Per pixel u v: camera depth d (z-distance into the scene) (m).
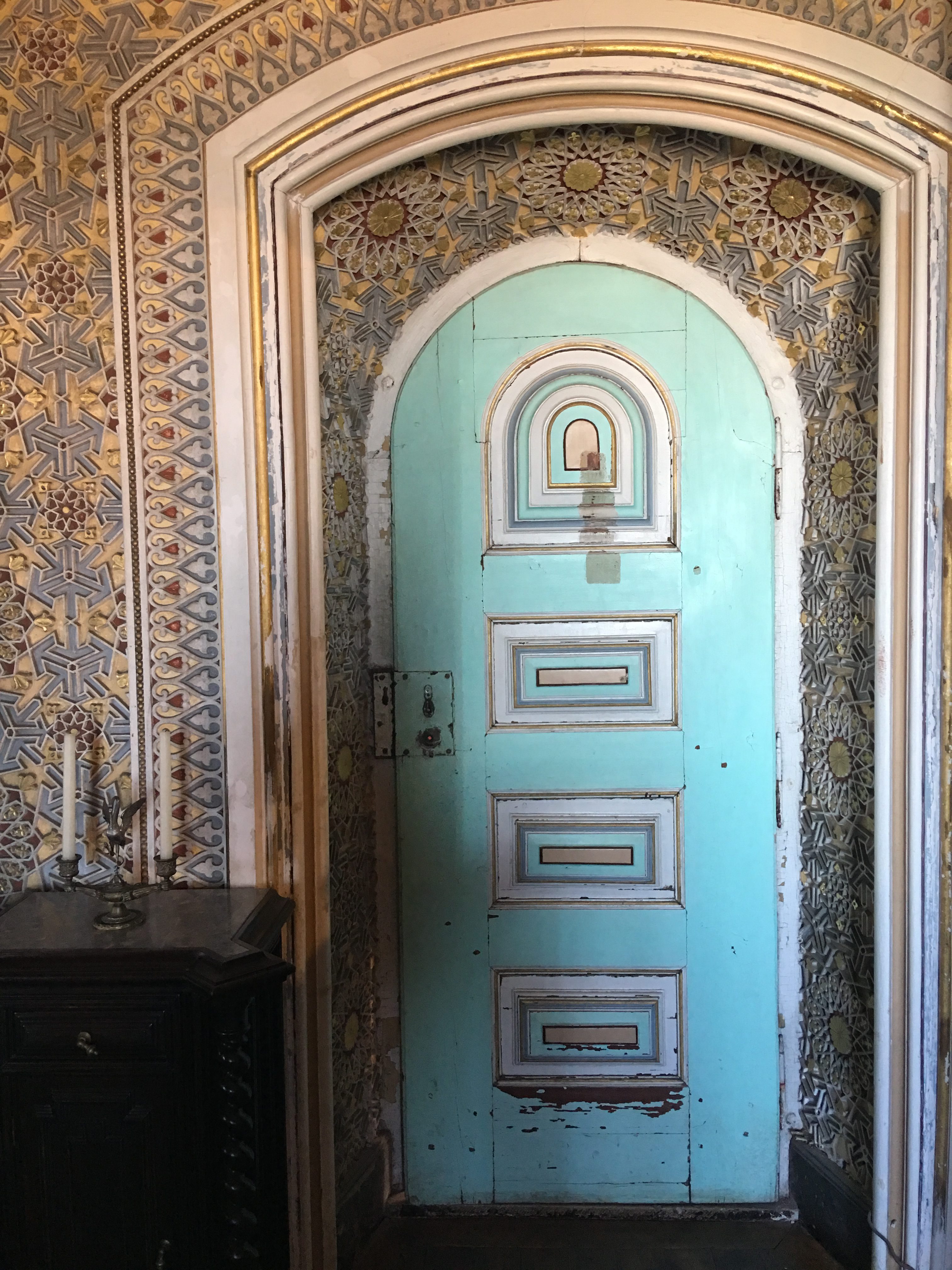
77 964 1.44
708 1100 2.16
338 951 2.00
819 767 2.07
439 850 2.17
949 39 1.62
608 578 2.14
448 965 2.18
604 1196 2.16
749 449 2.10
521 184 1.91
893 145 1.64
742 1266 1.99
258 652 1.72
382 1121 2.19
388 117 1.67
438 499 2.14
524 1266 2.01
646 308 2.09
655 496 2.12
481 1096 2.18
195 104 1.66
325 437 1.92
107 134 1.67
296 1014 1.76
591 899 2.16
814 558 2.06
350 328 2.01
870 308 1.83
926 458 1.69
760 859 2.14
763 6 1.63
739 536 2.11
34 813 1.75
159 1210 1.49
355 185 1.73
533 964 2.17
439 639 2.16
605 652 2.15
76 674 1.74
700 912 2.15
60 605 1.73
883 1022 1.78
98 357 1.70
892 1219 1.79
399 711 2.16
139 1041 1.47
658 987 2.16
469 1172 2.18
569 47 1.63
